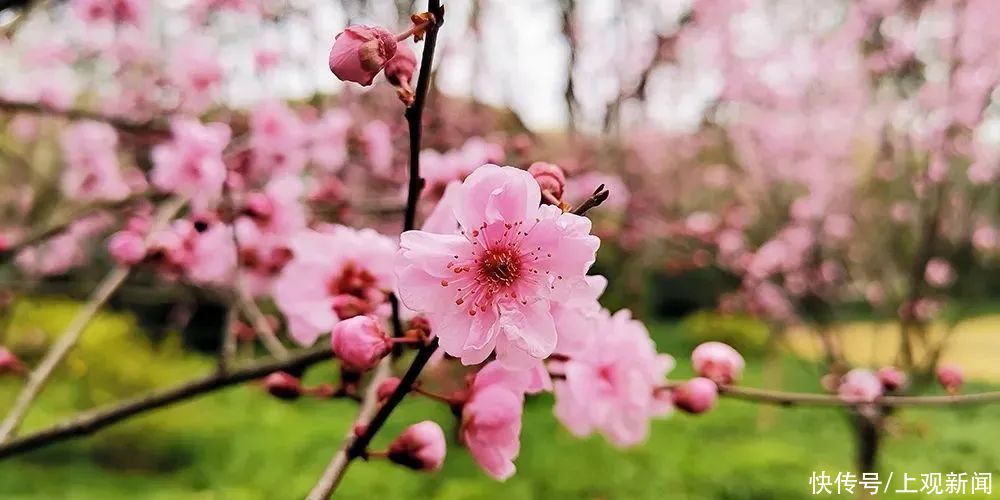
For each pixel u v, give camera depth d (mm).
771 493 6387
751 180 8750
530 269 1090
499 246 1096
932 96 6508
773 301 8320
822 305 6516
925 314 6980
